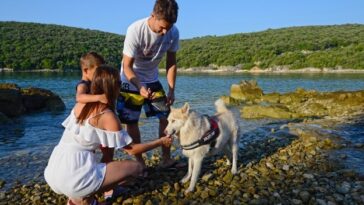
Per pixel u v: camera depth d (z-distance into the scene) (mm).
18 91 14883
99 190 4105
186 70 77750
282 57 70375
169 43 5496
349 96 15547
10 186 5938
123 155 7566
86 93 4496
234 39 103500
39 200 5062
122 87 5387
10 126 11898
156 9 4863
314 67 64062
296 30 110062
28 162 7441
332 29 104500
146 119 12477
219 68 76000
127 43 5148
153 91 5629
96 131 4066
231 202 4715
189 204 4680
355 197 4820
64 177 3920
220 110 5910
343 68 61094
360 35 86438
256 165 6172
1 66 57375
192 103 18312
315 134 8516
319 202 4684
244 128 10430
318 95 17281
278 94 19125
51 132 10906
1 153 8297
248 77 47812
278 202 4695
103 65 4172
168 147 6039
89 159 4039
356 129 9344
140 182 5418
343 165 6238
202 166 6090
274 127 10414
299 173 5750
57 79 38531
